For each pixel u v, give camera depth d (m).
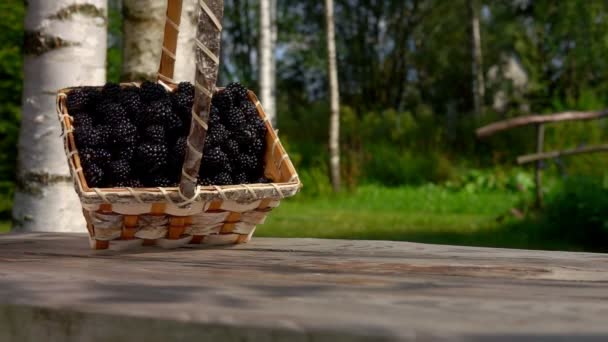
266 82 13.13
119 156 1.47
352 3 24.25
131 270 1.03
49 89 2.69
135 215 1.36
